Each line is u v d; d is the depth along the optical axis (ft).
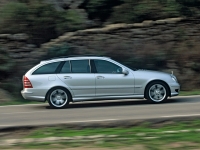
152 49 93.71
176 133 40.86
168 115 51.52
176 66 92.48
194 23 99.76
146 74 64.95
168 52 94.27
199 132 41.04
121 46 93.40
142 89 64.69
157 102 65.31
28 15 95.86
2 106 70.03
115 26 95.96
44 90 63.77
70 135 41.27
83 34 94.32
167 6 101.45
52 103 63.87
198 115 47.93
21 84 83.66
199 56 93.56
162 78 65.00
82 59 65.21
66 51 91.15
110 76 64.39
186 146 36.60
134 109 59.16
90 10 106.01
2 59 86.22
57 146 37.45
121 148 36.32
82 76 64.13
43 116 55.42
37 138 40.45
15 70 86.63
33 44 94.99
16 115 57.57
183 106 61.00
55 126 45.01
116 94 64.44
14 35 91.56
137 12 102.01
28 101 76.69
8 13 95.61
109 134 41.22
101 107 63.57
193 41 98.12
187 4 100.48
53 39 96.12
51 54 90.58
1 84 82.38
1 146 38.09
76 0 106.11
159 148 35.99
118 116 52.42
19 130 44.42
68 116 54.34
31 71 64.39
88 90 64.13
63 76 64.08
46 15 97.04
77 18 100.53
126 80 64.39
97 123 45.24
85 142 38.52
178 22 98.84
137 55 92.27
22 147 37.52
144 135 40.37
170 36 97.76
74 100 64.18
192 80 90.38
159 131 42.09
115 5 106.63
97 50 92.68
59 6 104.01
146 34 96.63
